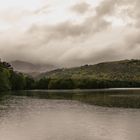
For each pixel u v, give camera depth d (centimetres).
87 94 13862
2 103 8469
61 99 10344
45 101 9375
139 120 4938
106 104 8088
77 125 4456
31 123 4666
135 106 7412
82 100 9825
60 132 3903
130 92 15812
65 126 4375
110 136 3638
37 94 13900
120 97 11175
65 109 6794
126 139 3475
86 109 6762
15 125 4462
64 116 5516
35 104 8175
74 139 3484
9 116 5506
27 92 16362
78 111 6341
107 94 13650
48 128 4200
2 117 5362
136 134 3762
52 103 8562
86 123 4641
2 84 16900
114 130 4019
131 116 5456
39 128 4206
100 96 12019
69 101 9381
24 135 3722
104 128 4181
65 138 3544
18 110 6562
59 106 7569
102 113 5941
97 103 8475
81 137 3588
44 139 3497
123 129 4097
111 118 5194
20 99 10244
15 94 13812
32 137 3609
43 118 5244
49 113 5997
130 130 4019
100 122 4741
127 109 6688
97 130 4028
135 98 10506
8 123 4662
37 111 6369
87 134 3759
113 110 6494
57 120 4991
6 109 6769
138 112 6072
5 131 3981
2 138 3566
